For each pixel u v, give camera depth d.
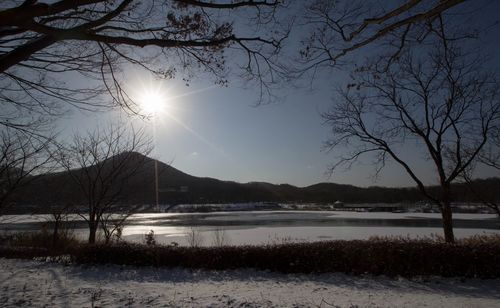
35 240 18.86
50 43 4.84
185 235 29.31
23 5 4.36
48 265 13.60
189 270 13.02
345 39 6.34
